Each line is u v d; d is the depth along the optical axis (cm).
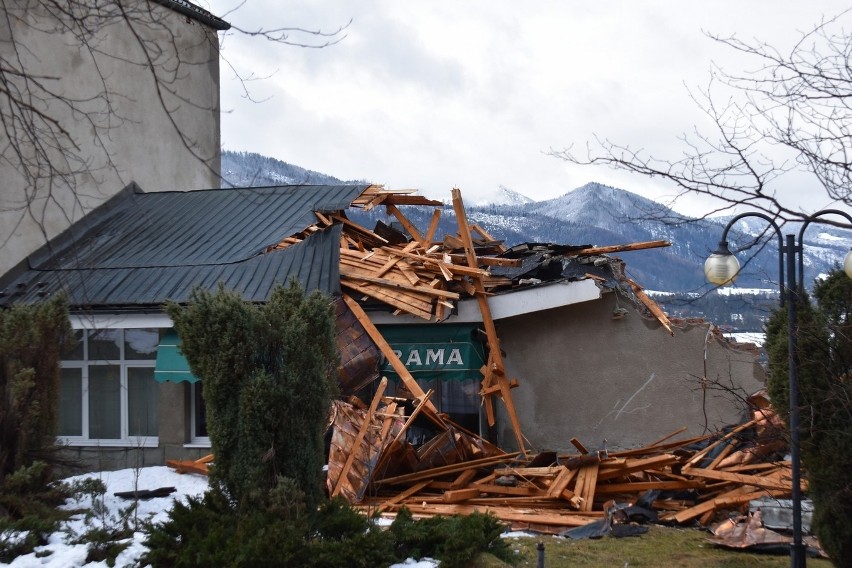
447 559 1003
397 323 1886
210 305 1097
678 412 1855
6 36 2108
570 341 1923
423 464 1606
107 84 2475
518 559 1097
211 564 924
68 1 1166
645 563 1117
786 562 1120
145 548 1084
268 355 1099
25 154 2072
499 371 1872
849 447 961
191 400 1814
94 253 2103
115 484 1537
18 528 1116
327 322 1183
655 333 1883
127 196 2481
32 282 2009
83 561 1042
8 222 2100
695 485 1424
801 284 1023
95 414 1861
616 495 1448
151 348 1850
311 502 1073
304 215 2164
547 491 1457
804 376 1006
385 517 1347
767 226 946
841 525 967
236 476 1060
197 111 2856
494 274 2028
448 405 1973
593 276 1872
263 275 1873
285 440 1068
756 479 1355
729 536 1209
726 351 1842
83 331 1862
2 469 1245
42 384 1312
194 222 2238
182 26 2736
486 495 1515
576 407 1908
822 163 867
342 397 1675
